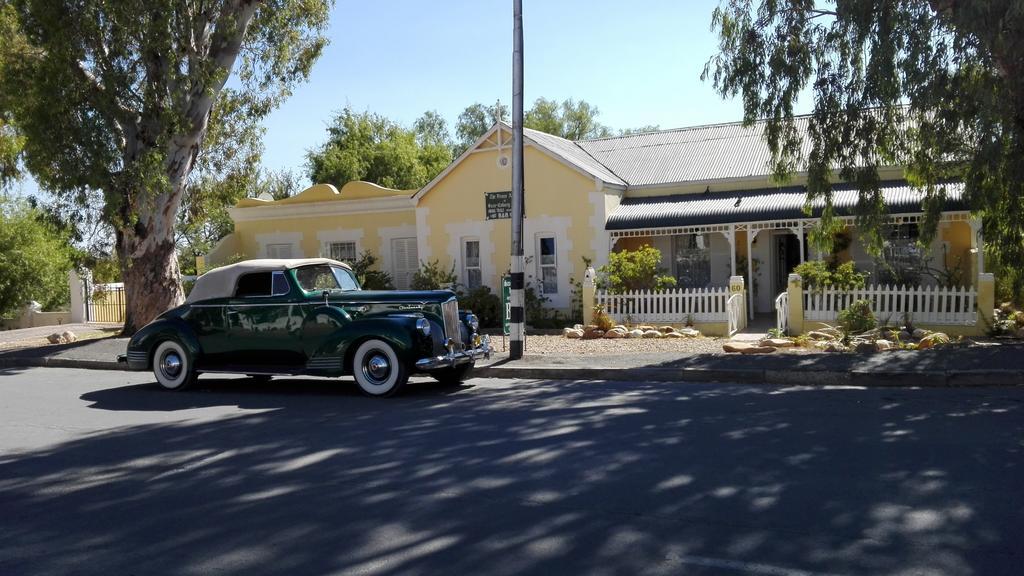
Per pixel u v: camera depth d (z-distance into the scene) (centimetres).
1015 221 1302
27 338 2053
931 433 743
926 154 1377
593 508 557
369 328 1072
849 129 1351
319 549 500
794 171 1471
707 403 945
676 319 1798
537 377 1263
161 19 1634
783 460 663
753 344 1387
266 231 2606
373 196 2459
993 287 1486
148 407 1062
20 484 686
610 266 1911
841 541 478
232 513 582
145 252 1903
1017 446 683
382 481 650
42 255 2755
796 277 1672
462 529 526
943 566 438
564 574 443
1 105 1716
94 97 1655
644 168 2319
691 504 557
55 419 986
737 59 1389
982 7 1095
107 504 618
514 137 1370
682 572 440
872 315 1568
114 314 2584
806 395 988
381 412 965
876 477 605
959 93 1238
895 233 1995
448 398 1063
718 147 2333
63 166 1633
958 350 1190
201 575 465
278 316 1141
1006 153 1245
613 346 1553
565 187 2094
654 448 720
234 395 1152
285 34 1947
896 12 1232
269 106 2088
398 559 477
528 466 677
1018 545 464
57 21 1581
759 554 462
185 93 1784
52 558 504
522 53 1361
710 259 2195
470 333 1180
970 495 555
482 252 2206
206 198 2166
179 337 1192
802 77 1359
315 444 796
